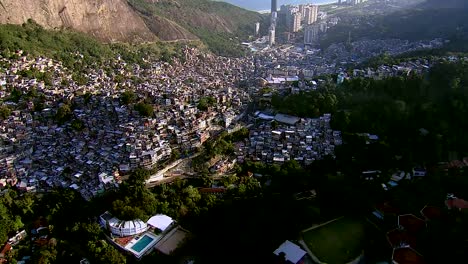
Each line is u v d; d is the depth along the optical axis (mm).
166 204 180375
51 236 169750
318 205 181750
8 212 180250
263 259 154375
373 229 168500
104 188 192250
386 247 154750
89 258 157125
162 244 164875
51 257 156875
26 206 182375
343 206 179250
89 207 182750
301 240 162625
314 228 169625
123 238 166375
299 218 171625
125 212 170375
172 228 173250
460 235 148375
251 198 186875
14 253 160125
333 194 183500
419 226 162500
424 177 195250
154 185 196250
